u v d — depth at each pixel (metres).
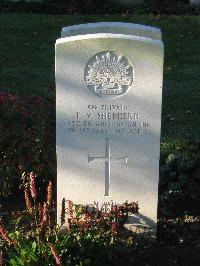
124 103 2.44
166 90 3.89
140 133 2.47
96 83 2.41
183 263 2.49
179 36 4.73
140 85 2.41
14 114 2.90
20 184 2.85
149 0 5.30
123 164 2.52
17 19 5.00
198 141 3.08
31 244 2.30
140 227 2.61
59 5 5.23
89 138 2.48
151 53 2.36
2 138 2.82
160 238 2.62
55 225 2.40
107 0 5.29
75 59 2.38
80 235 2.38
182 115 3.59
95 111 2.45
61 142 2.49
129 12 5.23
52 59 4.32
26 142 2.86
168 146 3.08
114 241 2.41
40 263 2.25
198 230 2.66
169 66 4.26
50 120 2.95
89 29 2.47
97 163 2.52
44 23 4.91
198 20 5.02
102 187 2.55
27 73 4.10
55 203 2.79
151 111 2.44
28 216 2.51
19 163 2.82
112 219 2.45
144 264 2.47
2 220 2.67
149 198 2.57
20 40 4.61
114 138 2.48
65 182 2.55
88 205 2.58
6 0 5.26
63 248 2.31
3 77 4.03
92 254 2.36
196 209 2.78
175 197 2.81
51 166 2.85
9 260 2.29
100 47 2.36
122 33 2.46
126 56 2.38
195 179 2.88
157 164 2.51
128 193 2.56
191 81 4.04
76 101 2.44
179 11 5.24
